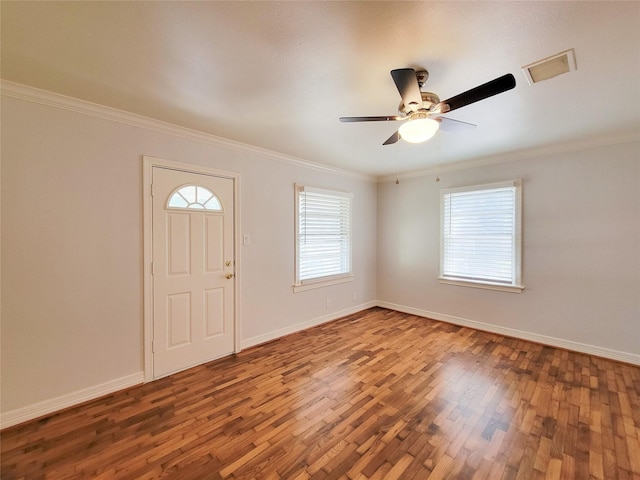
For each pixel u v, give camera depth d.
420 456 1.69
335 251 4.41
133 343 2.48
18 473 1.58
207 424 1.98
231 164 3.12
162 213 2.64
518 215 3.49
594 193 3.02
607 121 2.54
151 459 1.68
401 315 4.59
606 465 1.62
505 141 3.08
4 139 1.94
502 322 3.68
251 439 1.83
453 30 1.42
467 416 2.05
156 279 2.60
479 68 1.75
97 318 2.31
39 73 1.80
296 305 3.83
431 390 2.39
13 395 1.98
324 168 4.13
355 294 4.74
